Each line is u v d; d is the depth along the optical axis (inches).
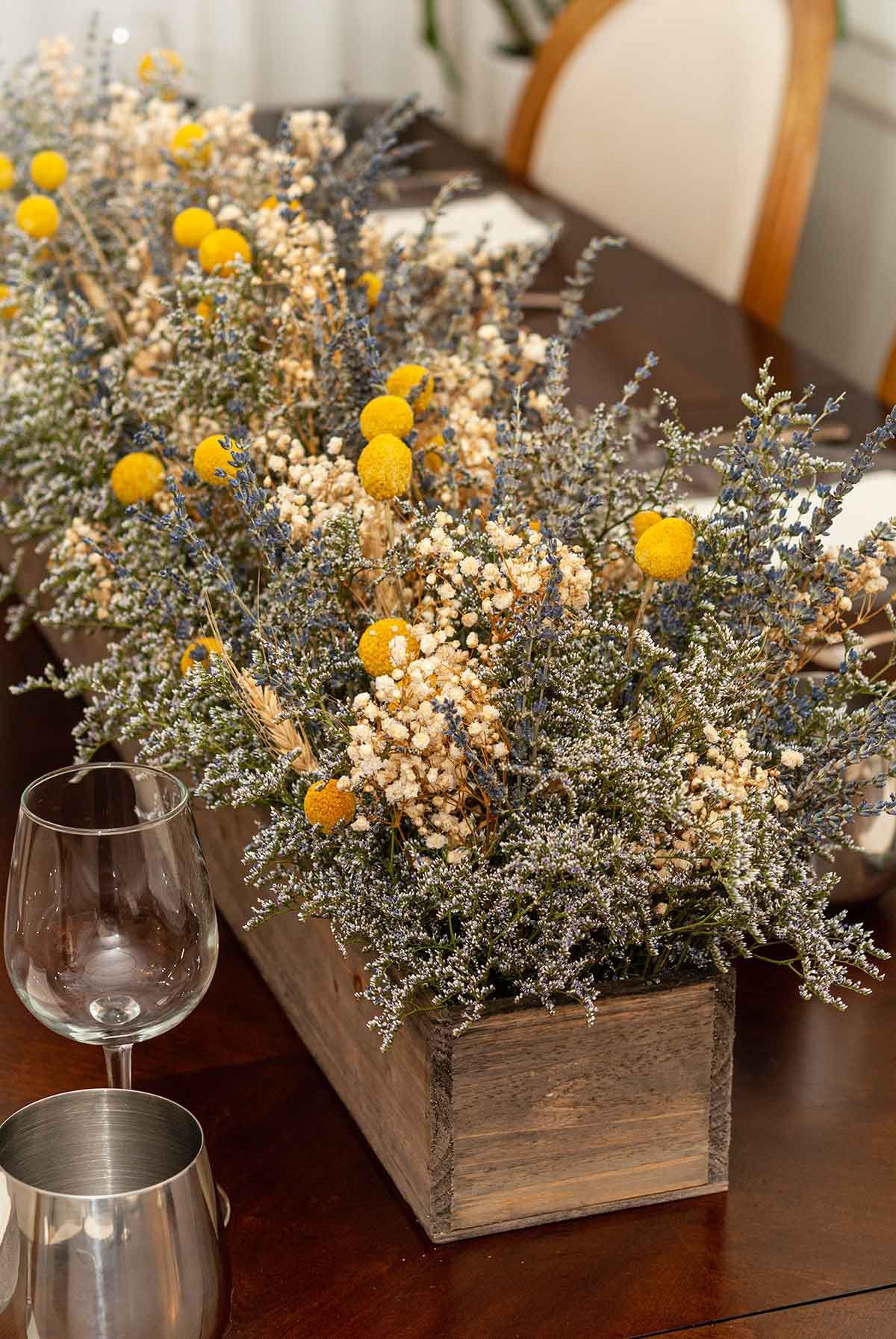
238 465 52.7
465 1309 49.8
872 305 147.4
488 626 50.7
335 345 58.2
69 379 62.7
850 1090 54.9
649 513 54.0
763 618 52.0
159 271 68.0
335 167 89.0
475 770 49.3
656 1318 49.6
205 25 168.9
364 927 50.0
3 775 65.6
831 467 51.8
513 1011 49.8
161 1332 45.1
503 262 69.7
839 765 50.9
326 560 52.2
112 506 61.5
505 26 183.6
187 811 50.3
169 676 55.5
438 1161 50.4
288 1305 49.8
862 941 49.6
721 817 48.6
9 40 157.9
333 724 50.9
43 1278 44.8
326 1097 54.7
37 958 49.8
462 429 57.0
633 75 126.4
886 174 142.3
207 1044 56.2
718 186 119.2
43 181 67.1
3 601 75.9
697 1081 51.4
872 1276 50.5
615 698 52.3
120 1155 47.3
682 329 95.0
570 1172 51.3
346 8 181.9
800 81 114.0
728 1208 52.0
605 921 49.6
